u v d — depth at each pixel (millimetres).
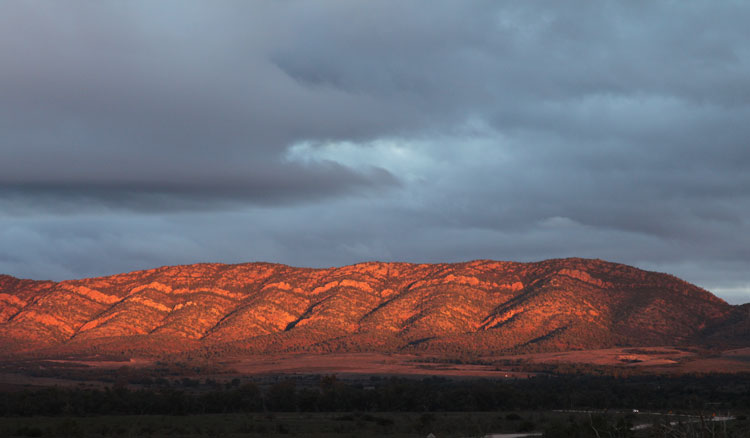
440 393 157125
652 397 160500
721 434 17484
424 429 92688
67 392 131250
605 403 150125
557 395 156625
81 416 118500
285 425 99375
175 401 130000
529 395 153875
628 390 175000
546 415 120625
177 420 106938
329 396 145625
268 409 142750
